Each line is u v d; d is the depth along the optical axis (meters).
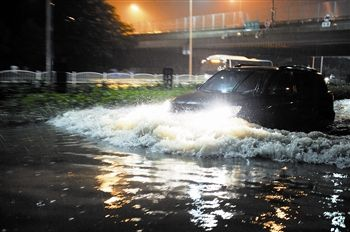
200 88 10.34
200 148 7.39
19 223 4.13
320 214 4.57
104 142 8.46
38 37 43.31
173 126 8.40
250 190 5.38
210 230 4.06
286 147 7.30
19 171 6.08
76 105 13.34
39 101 12.77
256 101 9.04
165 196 5.04
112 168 6.34
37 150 7.58
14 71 24.09
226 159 7.11
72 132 9.63
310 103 10.30
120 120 9.39
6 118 11.59
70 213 4.42
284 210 4.68
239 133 7.80
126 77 33.62
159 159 7.00
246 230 4.09
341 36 47.34
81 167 6.37
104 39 48.12
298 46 54.06
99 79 30.02
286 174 6.21
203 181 5.73
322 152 7.29
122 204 4.73
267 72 9.88
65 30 45.22
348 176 6.17
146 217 4.35
